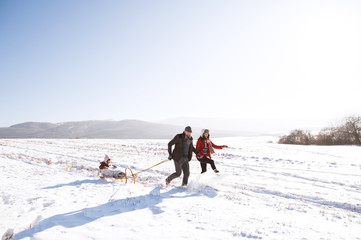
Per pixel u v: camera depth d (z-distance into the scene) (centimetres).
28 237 351
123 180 818
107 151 2022
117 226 401
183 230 389
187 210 494
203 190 676
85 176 882
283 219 461
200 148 768
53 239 341
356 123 4047
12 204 506
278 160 1512
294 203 586
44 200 547
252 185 776
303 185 790
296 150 2302
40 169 1010
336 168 1180
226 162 1395
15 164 1125
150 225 409
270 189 724
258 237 366
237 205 543
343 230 414
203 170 783
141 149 2384
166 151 2083
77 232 371
